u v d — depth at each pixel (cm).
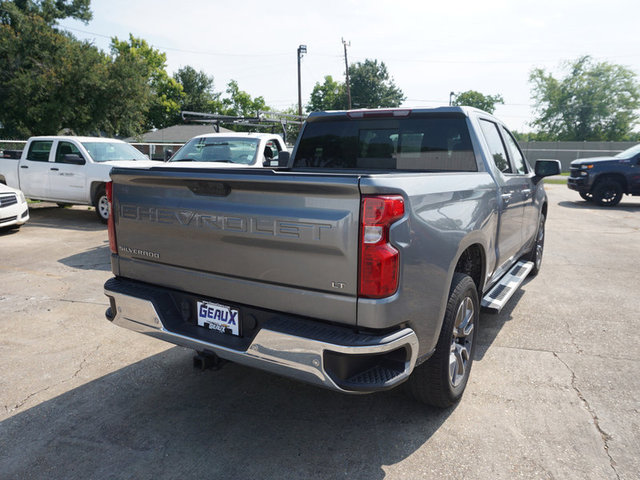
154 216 273
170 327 267
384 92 6938
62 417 292
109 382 337
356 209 209
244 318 248
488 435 272
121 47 5703
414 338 231
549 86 5759
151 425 284
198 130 5047
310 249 219
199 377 345
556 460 249
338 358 214
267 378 345
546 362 367
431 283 242
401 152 387
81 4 3656
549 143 3919
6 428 280
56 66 2550
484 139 371
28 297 525
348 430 278
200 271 260
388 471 241
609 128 5622
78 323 448
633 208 1373
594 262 705
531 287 573
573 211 1298
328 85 7562
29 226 995
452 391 288
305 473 240
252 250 237
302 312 228
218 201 245
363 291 212
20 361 369
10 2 2947
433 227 243
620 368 356
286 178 220
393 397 317
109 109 2730
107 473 241
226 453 257
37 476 239
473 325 312
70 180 1023
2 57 2622
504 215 381
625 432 274
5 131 2891
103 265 670
